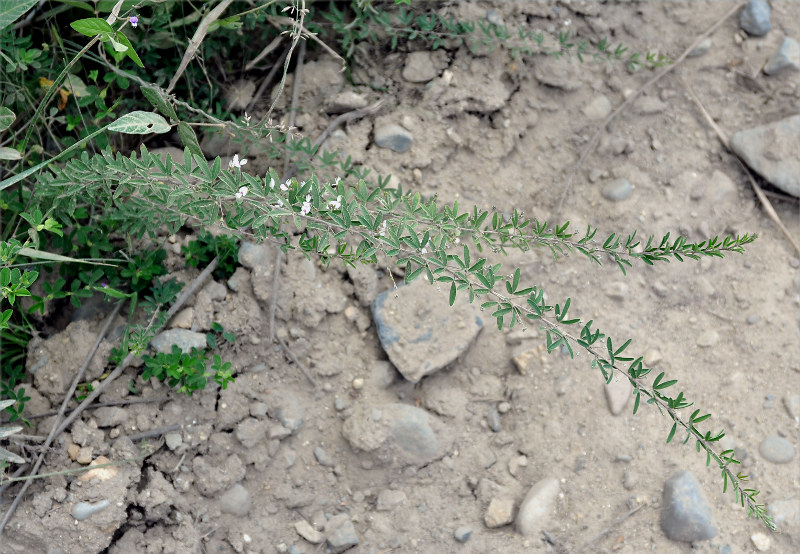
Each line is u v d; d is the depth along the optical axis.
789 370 0.90
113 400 0.81
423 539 0.83
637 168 0.94
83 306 0.84
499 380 0.88
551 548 0.83
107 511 0.78
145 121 0.73
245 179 0.71
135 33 0.86
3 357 0.82
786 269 0.93
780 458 0.87
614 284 0.91
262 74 0.92
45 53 0.85
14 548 0.77
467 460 0.85
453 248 0.89
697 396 0.89
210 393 0.82
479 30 0.93
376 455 0.84
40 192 0.77
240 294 0.84
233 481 0.82
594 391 0.87
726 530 0.84
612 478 0.85
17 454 0.79
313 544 0.82
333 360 0.85
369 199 0.73
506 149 0.93
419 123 0.91
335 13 0.89
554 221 0.92
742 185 0.96
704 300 0.92
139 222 0.79
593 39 0.97
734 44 0.98
